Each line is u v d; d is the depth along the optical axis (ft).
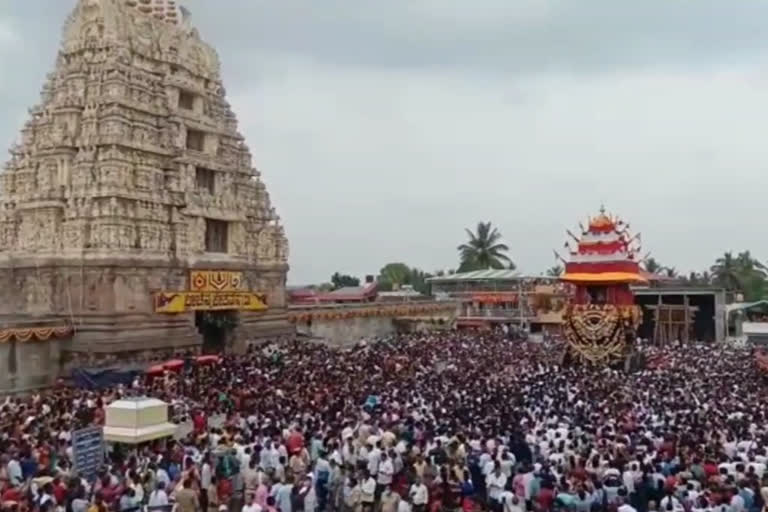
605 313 175.63
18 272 168.35
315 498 66.95
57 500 60.39
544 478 63.67
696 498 59.36
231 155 206.80
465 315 319.47
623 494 62.23
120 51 173.17
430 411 96.89
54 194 167.02
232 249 200.13
